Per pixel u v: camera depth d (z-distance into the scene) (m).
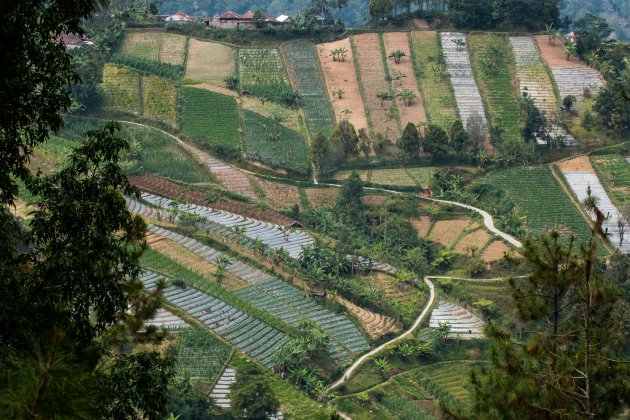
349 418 129.25
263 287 166.88
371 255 184.38
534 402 36.22
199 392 123.19
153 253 167.50
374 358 147.38
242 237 187.50
